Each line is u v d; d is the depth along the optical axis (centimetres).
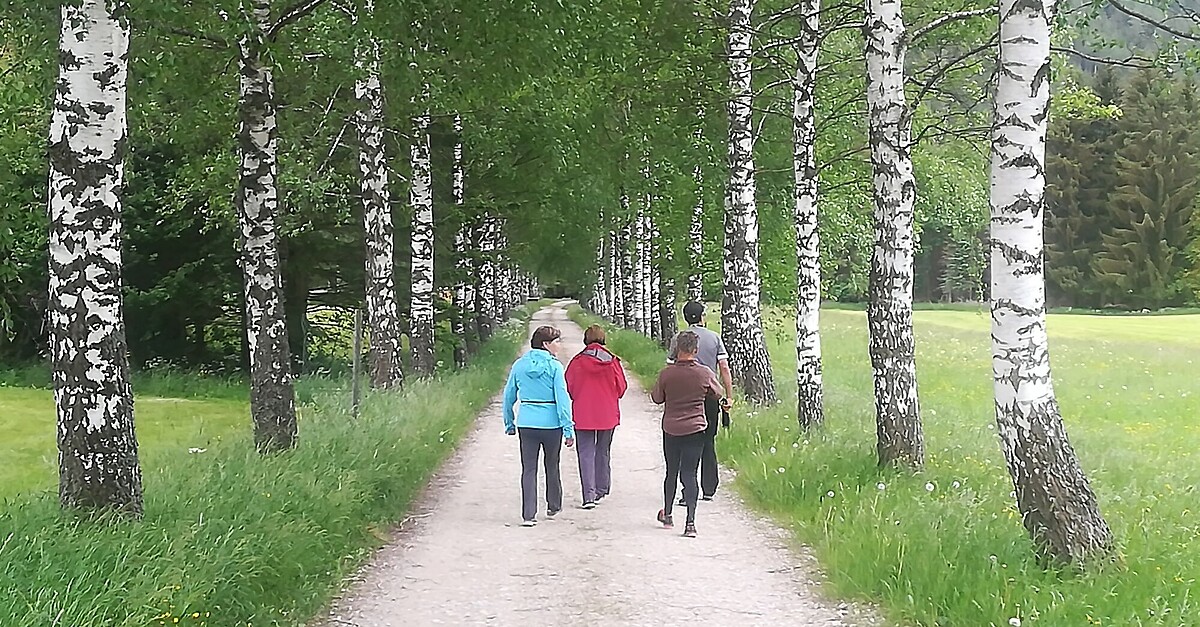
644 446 1492
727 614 684
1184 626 562
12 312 2353
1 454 1448
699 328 1132
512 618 678
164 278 2378
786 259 2298
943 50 1509
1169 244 7025
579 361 1075
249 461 916
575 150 2164
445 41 1108
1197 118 7056
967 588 629
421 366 2084
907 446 1067
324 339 2819
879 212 1077
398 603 712
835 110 1781
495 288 3909
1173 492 1034
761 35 1673
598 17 1216
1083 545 675
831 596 718
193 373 2481
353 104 1678
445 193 2391
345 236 2250
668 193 2258
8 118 1112
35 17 865
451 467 1287
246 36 940
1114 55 1011
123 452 720
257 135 1075
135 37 982
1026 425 690
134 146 2064
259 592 648
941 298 8344
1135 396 2303
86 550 602
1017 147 685
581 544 888
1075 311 7062
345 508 845
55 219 713
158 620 546
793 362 3325
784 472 1070
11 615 504
